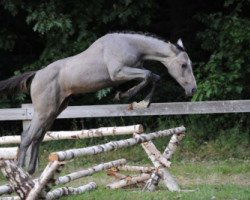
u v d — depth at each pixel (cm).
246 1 1584
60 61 1017
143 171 1047
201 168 1270
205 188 1004
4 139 1099
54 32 1583
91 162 1403
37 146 1036
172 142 1039
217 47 1608
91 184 986
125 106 1399
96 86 992
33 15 1517
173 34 1755
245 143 1476
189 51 1722
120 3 1587
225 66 1574
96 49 991
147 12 1620
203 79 1554
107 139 1542
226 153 1448
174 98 1683
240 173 1230
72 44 1597
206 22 1602
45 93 1007
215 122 1569
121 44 979
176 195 942
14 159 786
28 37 1742
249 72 1570
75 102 1667
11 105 1658
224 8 1731
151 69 1694
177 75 991
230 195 934
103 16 1588
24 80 1046
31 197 699
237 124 1532
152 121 1628
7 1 1534
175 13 1758
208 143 1494
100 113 1402
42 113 1016
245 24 1518
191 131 1548
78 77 986
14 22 1697
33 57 1739
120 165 1048
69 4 1595
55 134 1070
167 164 1009
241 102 1374
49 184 700
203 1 1750
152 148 1019
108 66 976
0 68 1730
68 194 889
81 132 1046
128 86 1523
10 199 812
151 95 985
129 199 915
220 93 1502
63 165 692
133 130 977
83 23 1594
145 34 994
